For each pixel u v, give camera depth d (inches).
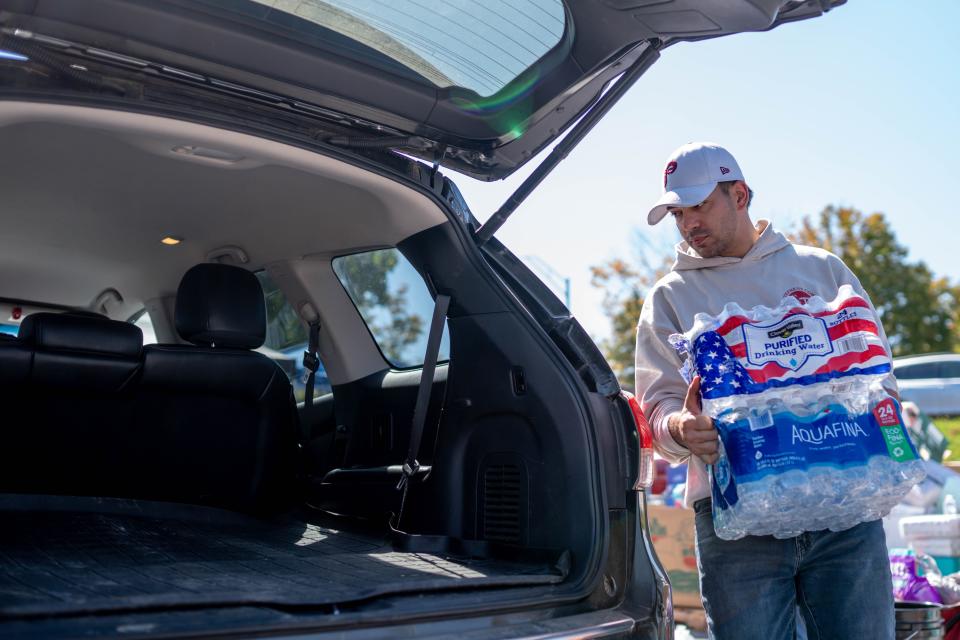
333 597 72.5
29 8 78.2
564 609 87.4
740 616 98.9
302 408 150.1
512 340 104.5
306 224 130.0
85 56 84.5
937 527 184.7
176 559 98.7
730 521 92.9
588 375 99.7
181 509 127.8
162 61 87.7
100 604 63.6
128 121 88.6
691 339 96.5
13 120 83.9
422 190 106.0
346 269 139.8
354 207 116.5
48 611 61.5
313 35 91.7
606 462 96.7
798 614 137.9
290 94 95.4
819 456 90.2
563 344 102.0
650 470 100.4
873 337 93.7
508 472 104.0
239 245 143.9
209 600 67.4
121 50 85.3
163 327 164.4
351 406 140.4
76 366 111.7
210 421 126.0
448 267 110.6
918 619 138.4
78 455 118.3
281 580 86.7
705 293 105.0
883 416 93.1
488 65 98.7
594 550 92.9
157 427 122.4
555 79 102.4
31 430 114.1
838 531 96.5
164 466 124.6
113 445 120.2
